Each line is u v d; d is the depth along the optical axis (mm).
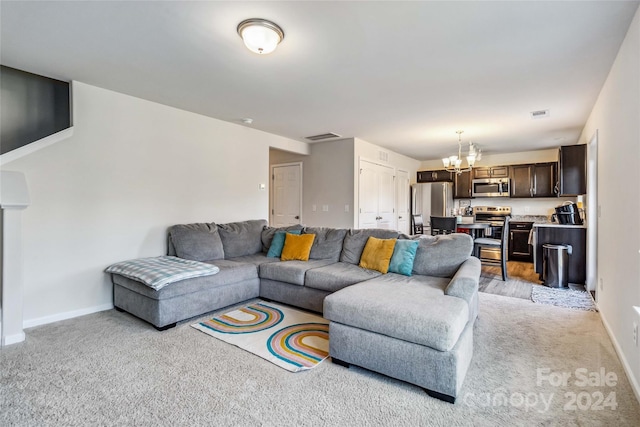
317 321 2975
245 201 4723
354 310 2080
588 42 2279
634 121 1998
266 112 4012
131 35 2223
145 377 2018
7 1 1835
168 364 2178
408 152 6895
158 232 3719
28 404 1744
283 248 3918
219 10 1924
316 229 3979
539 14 1950
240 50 2426
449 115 4094
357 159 5555
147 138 3600
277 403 1767
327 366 2168
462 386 1926
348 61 2596
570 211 4391
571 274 4324
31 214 2816
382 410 1714
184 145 3955
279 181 6438
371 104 3676
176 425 1592
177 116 3879
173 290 2799
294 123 4527
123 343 2498
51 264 2934
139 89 3256
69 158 3023
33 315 2844
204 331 2729
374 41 2281
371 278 2895
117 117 3348
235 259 3838
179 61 2615
